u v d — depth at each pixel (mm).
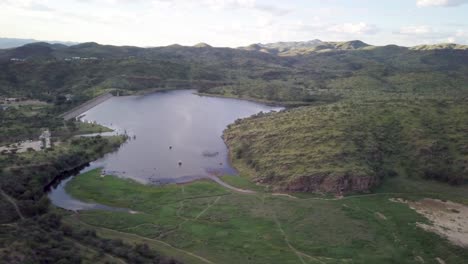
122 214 121625
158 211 125000
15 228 88562
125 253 88000
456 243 104438
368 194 136875
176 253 98562
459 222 117062
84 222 114688
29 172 141625
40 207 110125
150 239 106688
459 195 136375
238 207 127625
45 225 96062
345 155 152500
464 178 142625
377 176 144250
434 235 108438
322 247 102938
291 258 97812
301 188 140625
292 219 118500
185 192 141250
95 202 131750
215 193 140375
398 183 143875
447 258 98750
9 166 144125
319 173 142375
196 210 125375
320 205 128250
